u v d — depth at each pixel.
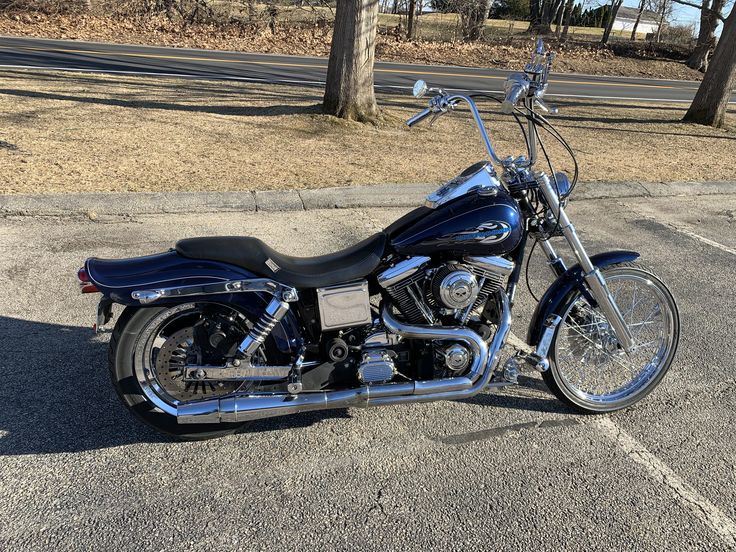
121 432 3.03
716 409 3.47
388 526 2.54
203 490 2.69
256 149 7.78
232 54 17.98
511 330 4.22
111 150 7.18
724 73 12.13
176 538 2.43
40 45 15.52
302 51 20.23
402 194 6.53
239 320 2.87
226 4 21.92
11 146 6.94
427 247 2.80
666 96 18.14
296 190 6.29
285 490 2.72
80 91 10.05
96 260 2.74
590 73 24.27
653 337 3.61
